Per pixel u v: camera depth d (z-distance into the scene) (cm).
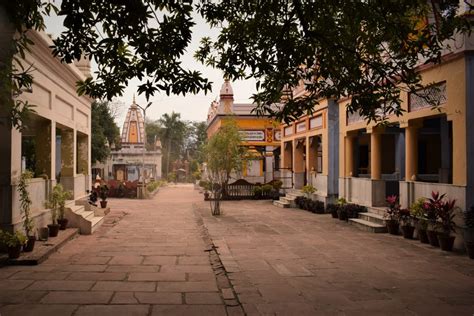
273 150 2666
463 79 874
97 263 804
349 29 707
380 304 550
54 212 1036
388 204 1233
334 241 1036
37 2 605
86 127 1514
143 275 711
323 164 1705
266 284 650
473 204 870
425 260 816
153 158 4403
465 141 872
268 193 2489
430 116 1012
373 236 1103
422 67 978
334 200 1636
